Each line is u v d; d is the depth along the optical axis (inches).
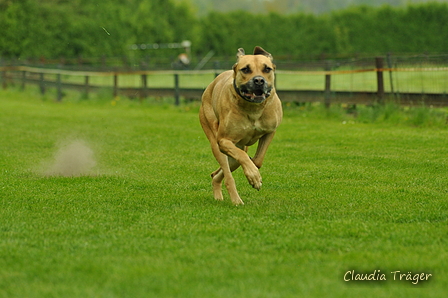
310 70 1089.4
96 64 2025.1
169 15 2287.2
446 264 233.6
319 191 391.2
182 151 586.9
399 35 2080.5
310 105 917.8
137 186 414.6
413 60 797.9
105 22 2102.6
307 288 209.6
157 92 1176.8
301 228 292.2
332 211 328.8
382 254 248.8
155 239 276.8
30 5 2028.8
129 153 576.1
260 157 350.0
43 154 573.3
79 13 2103.8
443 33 2034.9
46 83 1433.3
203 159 537.6
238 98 334.3
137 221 311.7
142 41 2197.3
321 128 741.9
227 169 358.0
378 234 280.2
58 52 2055.9
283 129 742.5
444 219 311.6
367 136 656.4
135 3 2223.2
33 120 904.3
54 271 231.9
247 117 338.6
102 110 1088.8
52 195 382.0
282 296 202.2
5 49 2021.4
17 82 1615.4
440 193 379.6
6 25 2009.1
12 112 1044.5
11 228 299.3
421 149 561.6
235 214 324.5
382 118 779.4
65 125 834.2
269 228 293.1
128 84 1571.1
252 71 327.3
